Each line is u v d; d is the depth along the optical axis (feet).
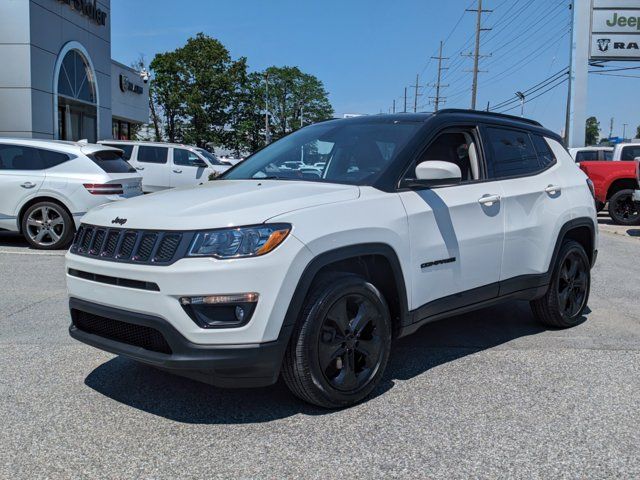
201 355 10.44
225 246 10.47
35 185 32.01
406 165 13.48
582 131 88.99
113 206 12.63
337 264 12.25
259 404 12.25
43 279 24.71
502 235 15.33
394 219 12.64
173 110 199.62
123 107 112.88
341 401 11.84
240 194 12.16
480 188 15.06
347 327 11.86
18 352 15.44
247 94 209.97
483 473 9.65
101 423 11.37
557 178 17.78
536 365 14.75
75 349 15.71
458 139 15.43
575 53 88.07
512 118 17.56
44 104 66.44
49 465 9.83
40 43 65.31
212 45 194.18
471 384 13.46
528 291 16.49
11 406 12.10
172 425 11.30
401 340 16.85
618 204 49.32
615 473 9.69
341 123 15.99
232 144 213.87
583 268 18.39
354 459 10.05
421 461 10.00
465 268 14.42
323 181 13.50
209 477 9.49
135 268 10.81
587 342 16.78
